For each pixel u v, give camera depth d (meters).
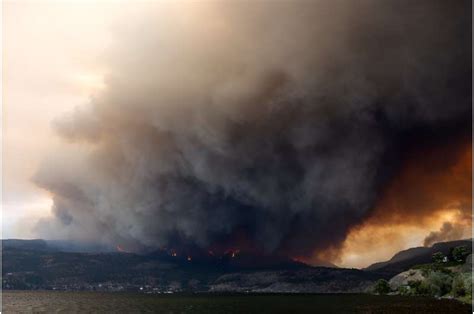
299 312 161.00
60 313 176.75
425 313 121.56
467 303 153.12
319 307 187.00
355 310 152.88
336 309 165.75
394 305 160.00
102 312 179.50
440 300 173.00
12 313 178.00
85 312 180.75
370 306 167.25
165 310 188.12
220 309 190.50
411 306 149.00
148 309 195.62
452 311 126.06
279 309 182.00
